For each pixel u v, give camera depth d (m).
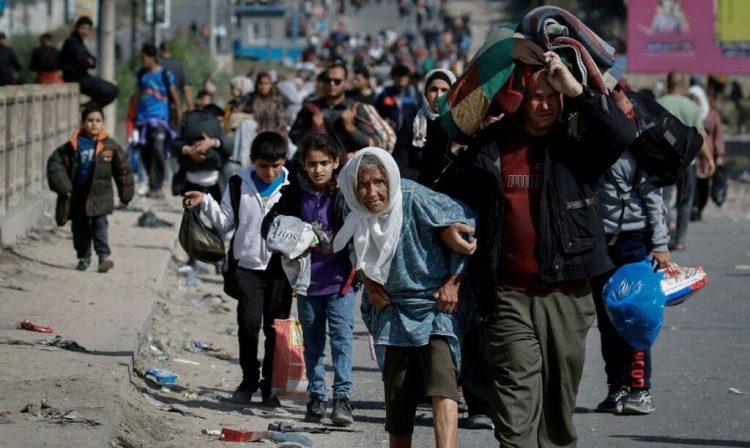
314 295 15.56
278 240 15.09
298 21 178.88
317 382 15.86
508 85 11.42
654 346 21.48
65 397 13.80
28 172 29.27
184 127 25.89
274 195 16.30
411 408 12.11
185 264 28.78
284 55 155.38
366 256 11.78
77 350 16.88
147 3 58.38
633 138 11.36
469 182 11.63
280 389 16.25
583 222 11.46
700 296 26.91
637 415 16.45
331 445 14.59
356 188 11.62
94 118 23.61
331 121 22.42
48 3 144.88
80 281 22.80
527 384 11.47
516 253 11.51
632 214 15.89
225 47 145.50
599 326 16.58
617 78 11.80
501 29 11.67
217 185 26.20
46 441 11.96
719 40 71.06
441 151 13.74
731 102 93.88
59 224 23.48
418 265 11.67
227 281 16.67
